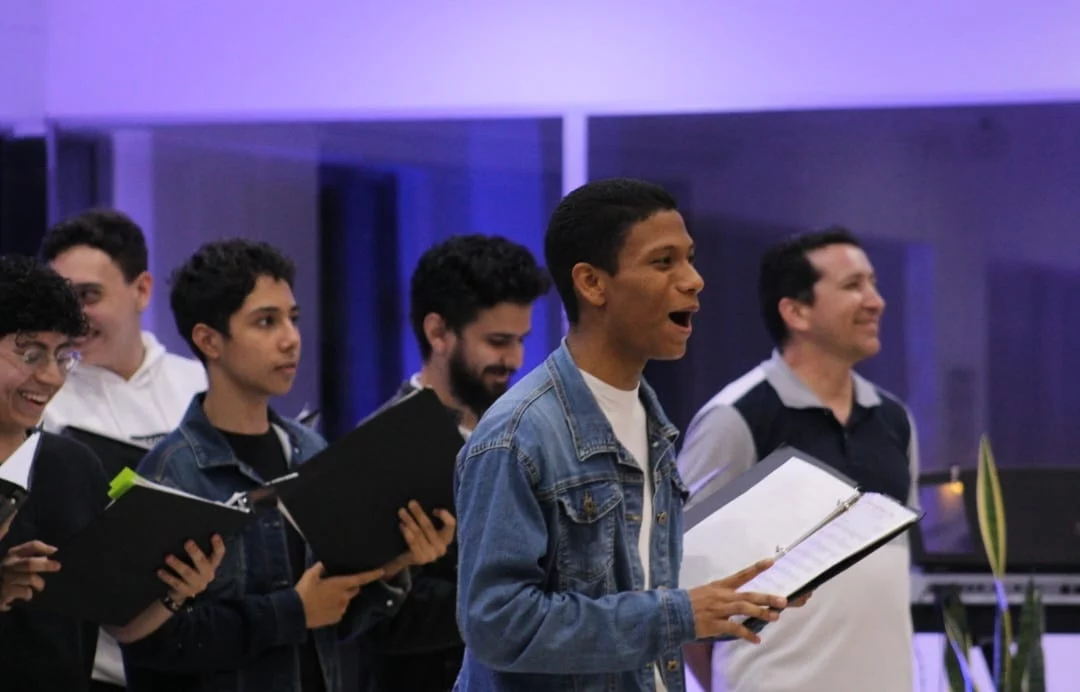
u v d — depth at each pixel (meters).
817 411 7.39
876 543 4.71
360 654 6.90
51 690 5.60
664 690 4.82
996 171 11.02
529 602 4.36
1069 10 10.91
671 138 11.07
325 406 11.15
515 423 4.59
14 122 10.99
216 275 6.28
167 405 7.85
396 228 11.14
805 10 11.01
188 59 11.08
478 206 11.14
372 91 11.09
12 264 5.45
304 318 11.13
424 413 5.73
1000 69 10.98
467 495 4.60
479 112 11.07
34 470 5.73
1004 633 7.05
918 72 11.02
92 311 7.54
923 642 8.87
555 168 11.09
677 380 11.16
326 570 6.12
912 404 11.13
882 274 11.10
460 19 11.07
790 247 7.66
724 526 5.28
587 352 4.80
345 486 5.78
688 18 11.03
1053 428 10.99
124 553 5.37
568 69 11.09
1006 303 11.04
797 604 4.84
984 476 7.13
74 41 11.04
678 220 4.73
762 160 11.07
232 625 5.93
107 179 11.05
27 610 5.59
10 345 5.36
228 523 5.52
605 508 4.63
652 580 4.80
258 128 11.09
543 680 4.61
